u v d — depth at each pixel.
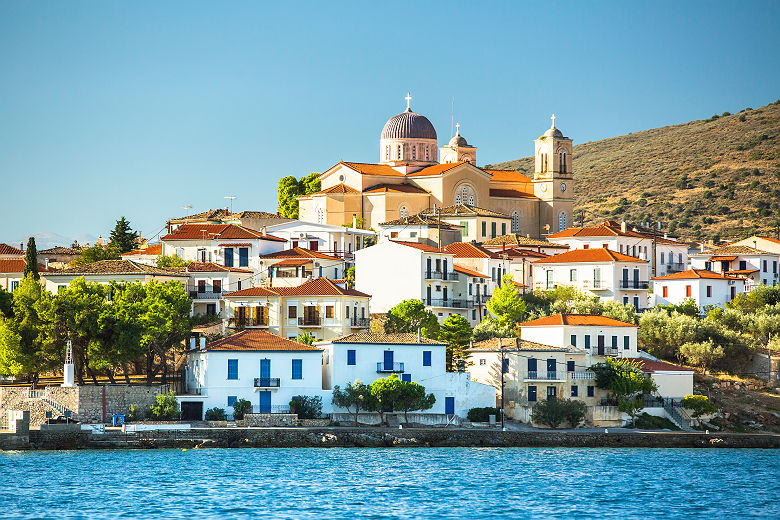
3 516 149.88
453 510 158.25
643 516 158.25
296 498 162.75
